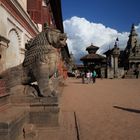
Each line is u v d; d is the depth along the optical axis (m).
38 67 7.29
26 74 7.57
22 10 11.63
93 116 8.62
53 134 6.29
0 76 7.57
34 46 7.55
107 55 60.91
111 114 9.01
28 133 5.82
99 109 10.19
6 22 9.32
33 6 16.19
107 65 54.66
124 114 9.01
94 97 14.71
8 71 7.63
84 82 32.09
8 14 9.70
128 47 71.88
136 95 15.91
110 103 12.02
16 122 5.22
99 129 6.77
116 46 55.56
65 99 13.68
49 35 7.39
